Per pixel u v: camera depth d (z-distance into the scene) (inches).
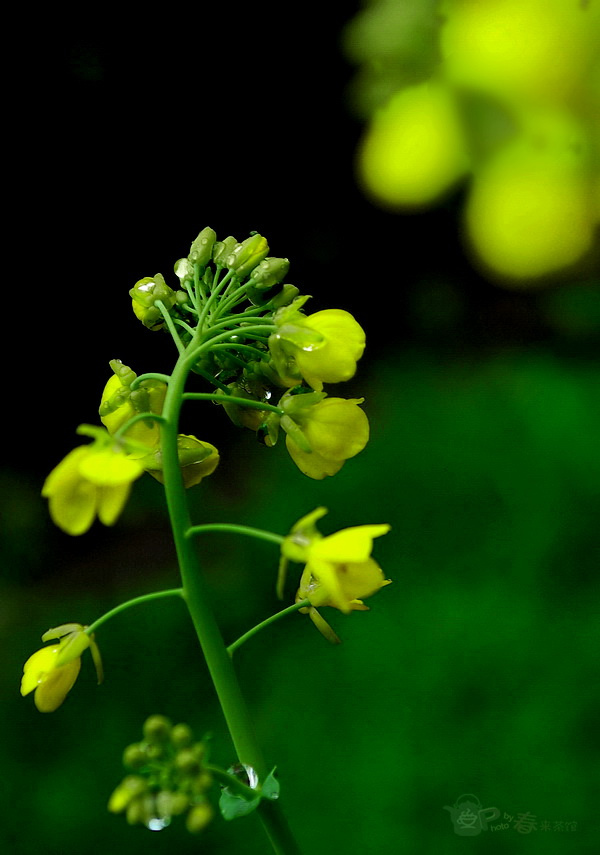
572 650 37.5
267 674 41.1
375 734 35.8
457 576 44.3
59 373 69.0
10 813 35.1
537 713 34.9
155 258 72.1
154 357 70.5
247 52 68.1
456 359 75.4
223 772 18.4
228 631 44.3
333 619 42.7
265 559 49.1
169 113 69.7
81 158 68.6
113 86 67.5
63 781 36.3
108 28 65.3
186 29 66.4
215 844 32.2
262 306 19.2
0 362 67.5
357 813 32.7
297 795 34.1
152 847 32.8
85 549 58.7
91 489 17.6
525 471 50.3
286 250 78.1
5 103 65.4
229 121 71.5
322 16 66.2
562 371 66.5
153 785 17.8
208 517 58.9
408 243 79.3
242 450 65.2
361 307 80.4
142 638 44.9
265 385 19.3
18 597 54.9
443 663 38.0
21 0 62.9
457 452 54.6
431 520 49.1
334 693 38.4
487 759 33.7
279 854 18.7
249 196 75.0
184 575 18.6
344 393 74.6
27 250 68.4
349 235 79.0
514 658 37.8
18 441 66.3
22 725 39.7
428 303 79.1
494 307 77.9
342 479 54.6
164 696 40.7
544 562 43.5
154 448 19.2
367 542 17.7
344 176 75.8
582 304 73.2
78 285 69.7
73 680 18.8
